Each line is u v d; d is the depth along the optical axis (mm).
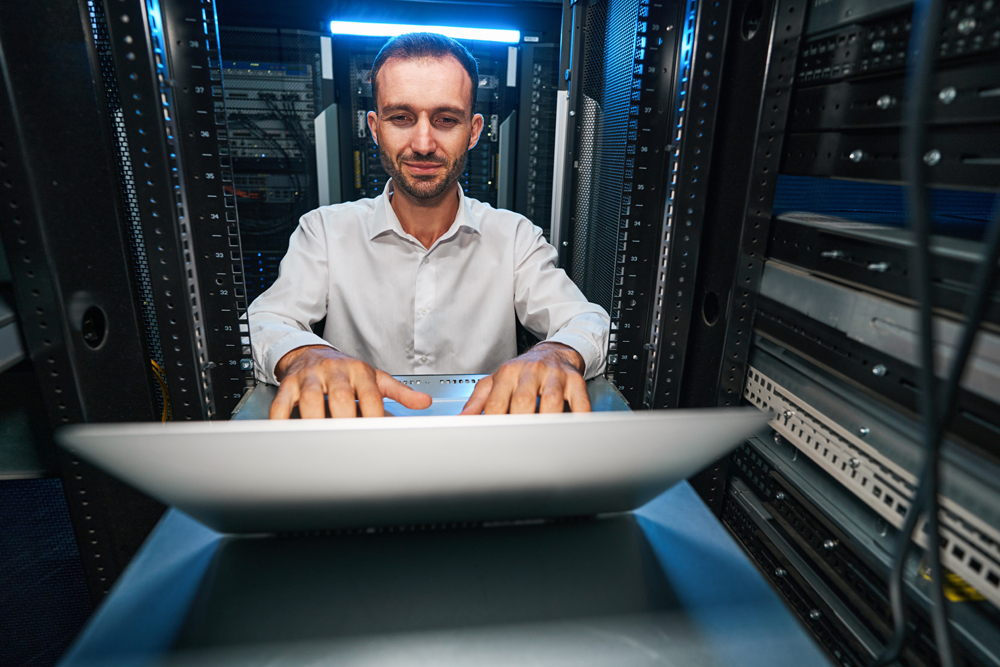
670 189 612
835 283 495
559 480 314
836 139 498
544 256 1310
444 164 1066
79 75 519
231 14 1546
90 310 579
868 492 447
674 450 298
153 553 359
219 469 270
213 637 299
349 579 342
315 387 501
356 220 1256
